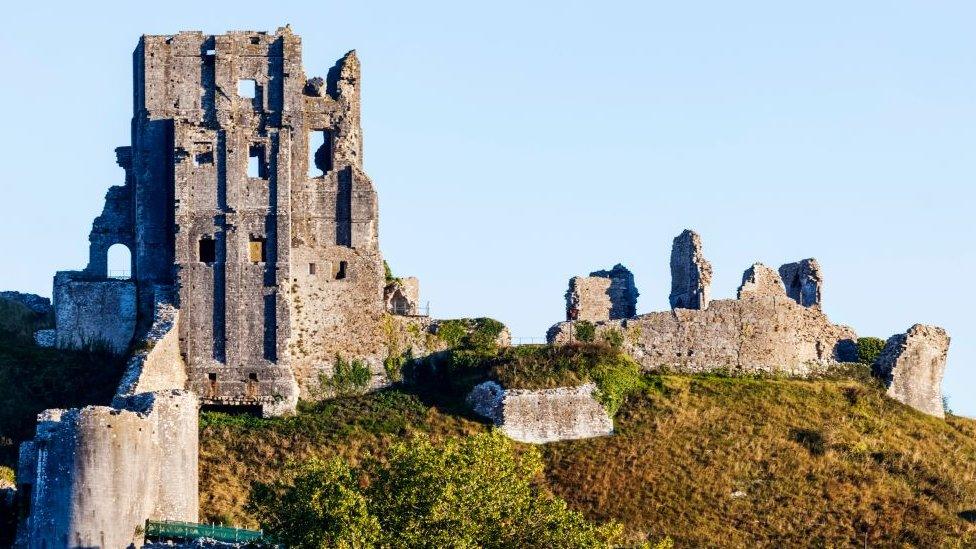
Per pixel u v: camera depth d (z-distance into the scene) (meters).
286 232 178.75
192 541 136.25
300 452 169.50
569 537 137.25
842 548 168.75
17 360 176.38
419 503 135.75
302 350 180.25
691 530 168.12
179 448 143.50
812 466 178.62
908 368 194.88
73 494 132.38
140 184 181.12
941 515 174.62
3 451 166.00
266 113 180.25
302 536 133.88
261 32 181.12
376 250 183.00
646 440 178.88
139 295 180.62
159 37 181.00
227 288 177.75
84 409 134.00
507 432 177.25
